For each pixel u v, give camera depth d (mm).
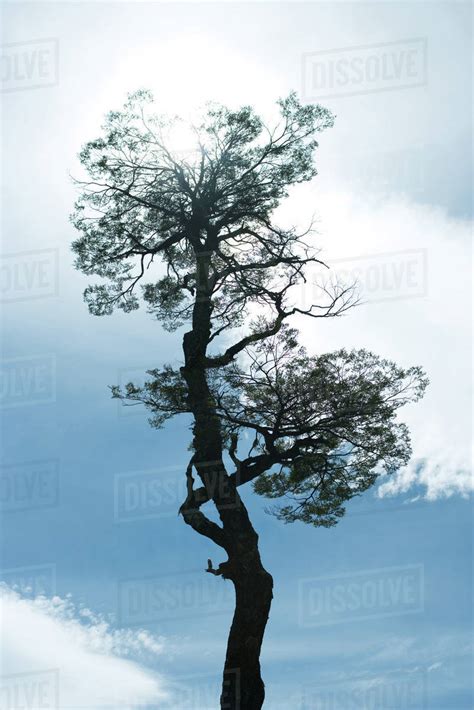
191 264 25375
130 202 24188
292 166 23594
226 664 21344
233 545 21656
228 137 23453
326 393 21812
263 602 21438
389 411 22438
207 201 23578
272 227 23938
